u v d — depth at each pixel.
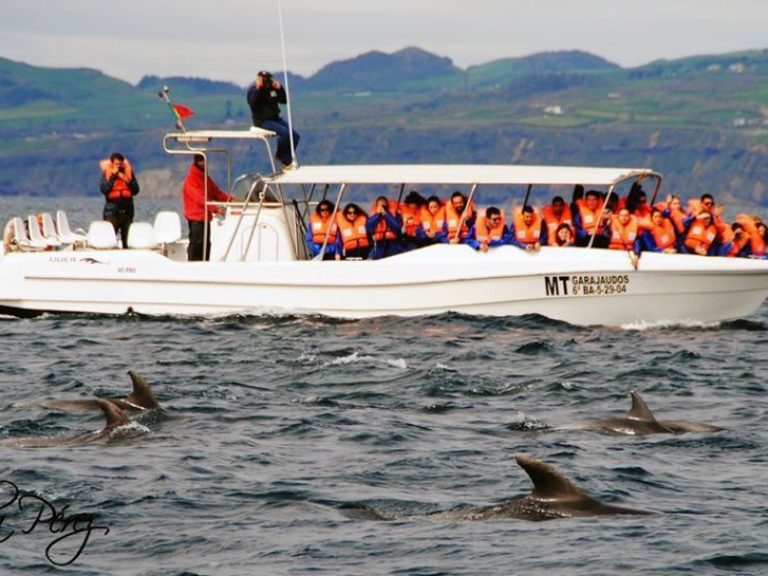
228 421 63.28
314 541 45.38
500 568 42.78
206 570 42.88
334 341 88.19
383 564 43.22
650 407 68.94
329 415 65.25
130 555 44.47
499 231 93.69
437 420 64.94
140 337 90.06
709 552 43.97
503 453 57.84
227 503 50.00
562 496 47.66
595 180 92.00
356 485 52.66
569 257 92.25
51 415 63.91
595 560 43.22
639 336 90.50
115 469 53.84
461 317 93.38
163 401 68.06
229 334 90.94
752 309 94.19
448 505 50.00
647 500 50.69
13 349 86.25
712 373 78.31
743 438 60.22
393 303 94.00
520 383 74.31
